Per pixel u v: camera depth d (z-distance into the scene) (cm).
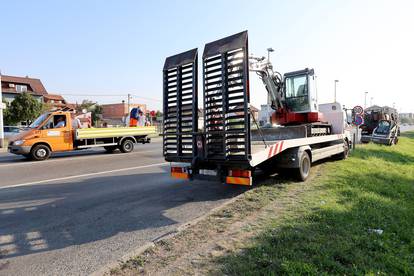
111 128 1549
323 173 833
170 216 520
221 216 489
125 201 621
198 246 375
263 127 971
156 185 773
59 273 330
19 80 5509
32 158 1306
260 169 739
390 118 2703
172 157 650
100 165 1137
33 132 1317
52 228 470
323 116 1184
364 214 484
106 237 429
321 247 354
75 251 384
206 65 571
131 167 1077
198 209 558
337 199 567
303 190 643
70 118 1433
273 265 316
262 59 1058
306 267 306
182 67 621
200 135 600
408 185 796
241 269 311
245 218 473
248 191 653
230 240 388
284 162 720
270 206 531
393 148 1762
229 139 544
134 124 1909
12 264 353
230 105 536
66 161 1263
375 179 791
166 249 371
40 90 5803
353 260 330
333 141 1037
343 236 390
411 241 407
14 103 3909
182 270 318
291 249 349
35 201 632
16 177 909
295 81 1116
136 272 320
